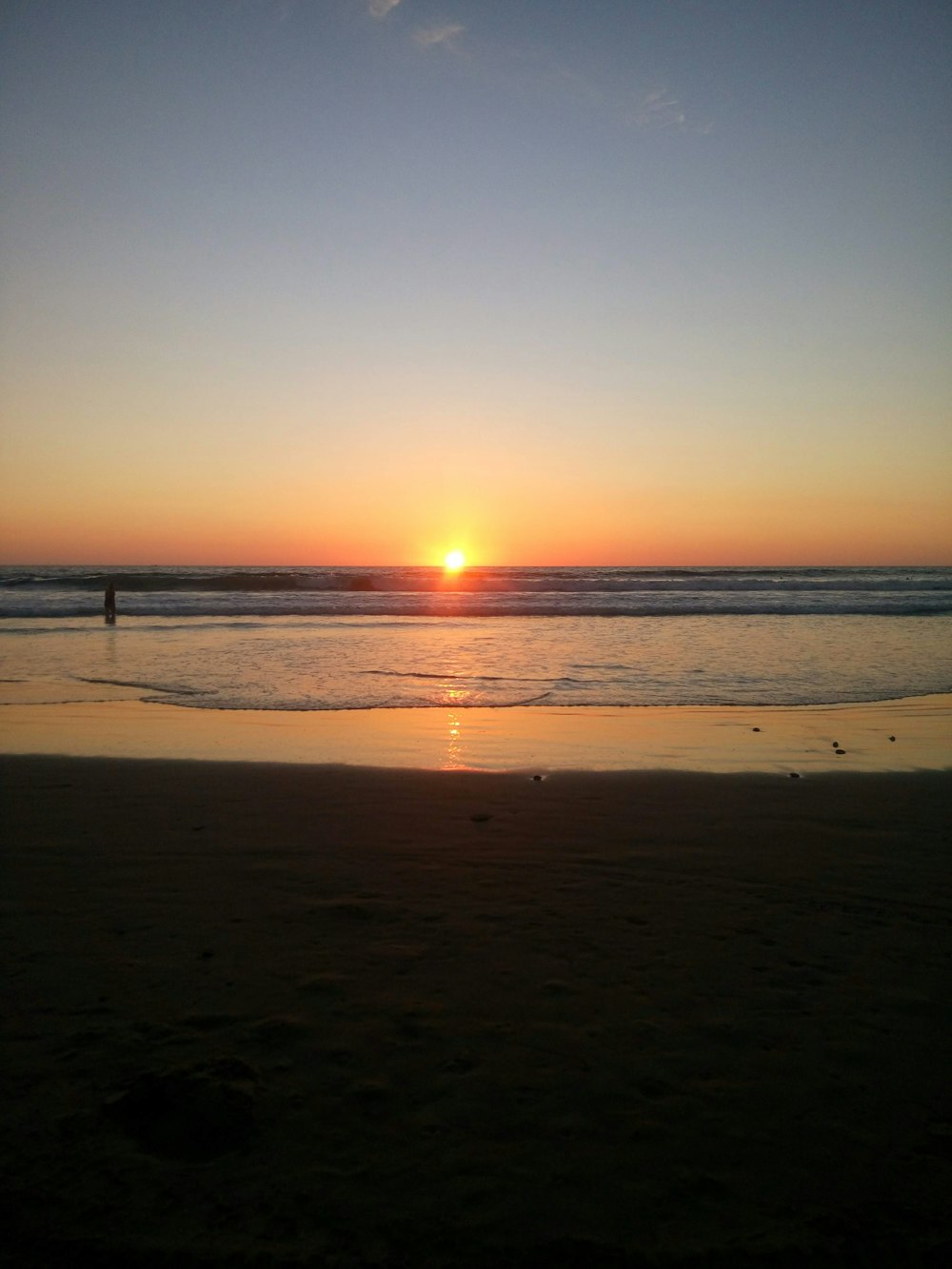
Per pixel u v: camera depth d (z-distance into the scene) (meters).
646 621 28.84
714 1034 3.54
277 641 21.95
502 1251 2.48
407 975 4.03
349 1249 2.48
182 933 4.49
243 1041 3.45
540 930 4.56
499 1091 3.15
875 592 44.50
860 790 7.78
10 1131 2.92
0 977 3.98
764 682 15.23
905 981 3.99
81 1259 2.44
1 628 25.17
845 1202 2.65
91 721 11.52
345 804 7.17
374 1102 3.08
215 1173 2.75
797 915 4.80
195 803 7.17
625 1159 2.82
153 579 42.91
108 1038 3.46
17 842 6.07
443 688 14.47
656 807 7.14
